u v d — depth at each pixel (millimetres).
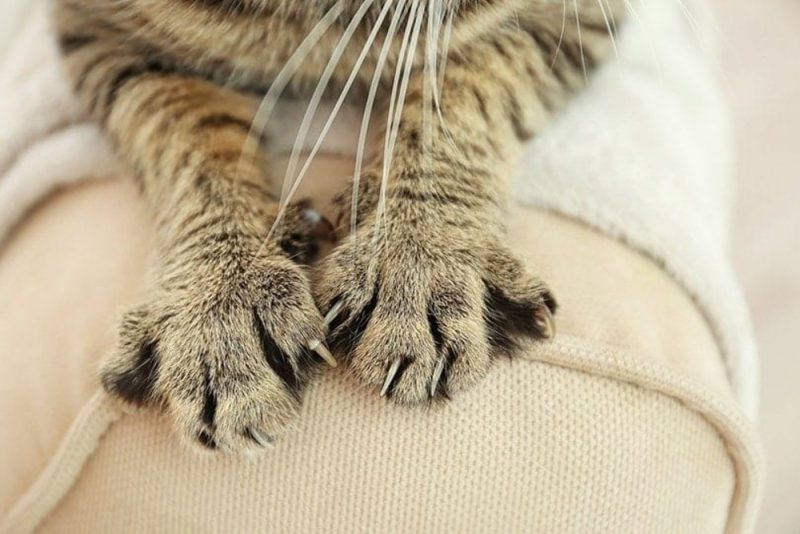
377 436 355
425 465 355
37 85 441
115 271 388
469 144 400
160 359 365
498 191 397
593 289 377
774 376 604
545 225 394
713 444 371
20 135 430
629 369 360
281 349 360
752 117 709
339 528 357
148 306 375
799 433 585
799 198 677
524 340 361
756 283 639
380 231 375
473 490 355
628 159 412
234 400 355
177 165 404
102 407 364
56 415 372
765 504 559
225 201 392
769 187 679
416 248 373
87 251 394
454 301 365
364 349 358
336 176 397
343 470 356
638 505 359
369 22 390
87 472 372
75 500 375
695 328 389
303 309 362
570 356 359
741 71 732
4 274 404
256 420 354
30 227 413
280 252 377
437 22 378
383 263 370
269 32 398
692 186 420
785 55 746
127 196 410
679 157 425
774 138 701
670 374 362
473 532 356
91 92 427
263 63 409
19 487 379
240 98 422
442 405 355
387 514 356
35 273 396
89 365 371
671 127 434
